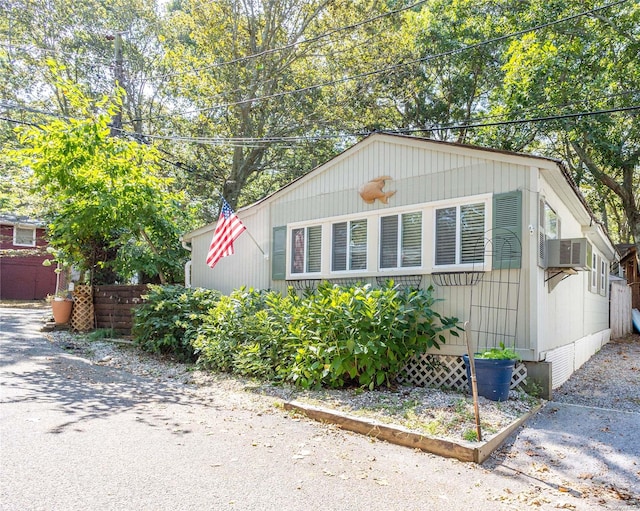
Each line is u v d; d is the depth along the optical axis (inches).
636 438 199.3
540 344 260.8
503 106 614.5
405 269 312.8
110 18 831.1
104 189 424.2
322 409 222.2
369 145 341.4
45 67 780.6
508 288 267.1
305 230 381.1
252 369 291.9
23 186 636.7
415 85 757.3
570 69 518.3
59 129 414.6
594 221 388.8
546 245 279.3
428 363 286.5
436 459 175.2
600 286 506.3
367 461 169.2
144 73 848.9
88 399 239.5
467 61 717.9
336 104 738.2
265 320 301.0
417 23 733.9
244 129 730.2
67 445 168.1
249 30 706.8
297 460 165.9
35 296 938.7
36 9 770.2
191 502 128.0
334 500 134.8
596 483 157.4
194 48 818.2
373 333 255.4
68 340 436.8
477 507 135.3
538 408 237.0
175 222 519.5
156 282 572.4
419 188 311.0
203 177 799.1
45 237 546.0
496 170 277.6
